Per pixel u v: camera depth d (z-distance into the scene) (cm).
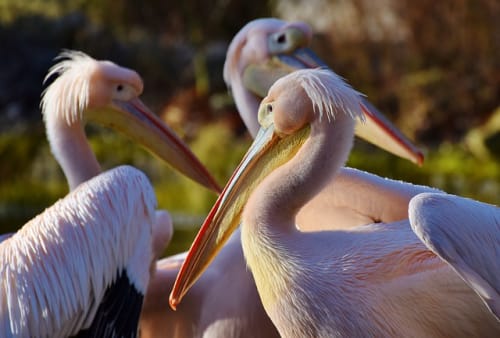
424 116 3138
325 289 697
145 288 832
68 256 788
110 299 810
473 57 3172
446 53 3203
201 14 3584
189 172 976
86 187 830
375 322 692
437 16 3186
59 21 3638
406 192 801
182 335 869
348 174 806
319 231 727
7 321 767
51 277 779
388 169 2684
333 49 3328
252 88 1055
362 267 700
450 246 652
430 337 695
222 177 2867
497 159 2780
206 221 748
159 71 3622
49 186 2931
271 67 1047
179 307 868
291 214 719
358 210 816
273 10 3600
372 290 695
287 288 705
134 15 3622
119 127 967
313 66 1039
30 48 3581
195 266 748
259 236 716
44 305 773
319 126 714
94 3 3619
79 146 945
